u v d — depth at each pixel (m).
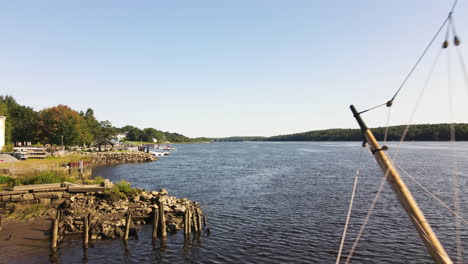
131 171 68.88
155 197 29.58
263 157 115.62
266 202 35.06
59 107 101.06
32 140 100.06
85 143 120.56
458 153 112.06
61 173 39.34
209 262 18.72
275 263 18.64
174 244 21.45
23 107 137.75
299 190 42.72
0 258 18.33
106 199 28.69
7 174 39.69
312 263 18.64
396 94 7.19
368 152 137.25
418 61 6.36
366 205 33.03
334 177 56.00
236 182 51.09
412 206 6.30
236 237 23.08
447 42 5.75
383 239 22.47
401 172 60.50
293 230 24.78
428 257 19.28
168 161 100.81
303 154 130.00
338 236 23.30
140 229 24.33
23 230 22.81
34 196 28.38
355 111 7.98
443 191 40.44
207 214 29.81
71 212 25.62
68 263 18.05
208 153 155.62
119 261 18.56
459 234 23.55
